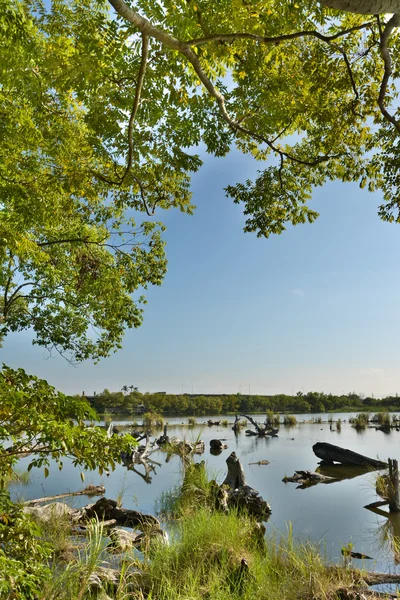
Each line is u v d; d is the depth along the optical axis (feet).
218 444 73.82
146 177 25.46
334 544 23.47
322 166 26.78
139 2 13.65
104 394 207.72
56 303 51.88
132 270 47.52
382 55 14.71
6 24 13.96
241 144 27.43
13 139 21.76
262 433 100.83
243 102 21.89
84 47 14.85
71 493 36.22
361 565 19.97
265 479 45.42
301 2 14.38
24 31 14.23
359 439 85.97
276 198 27.63
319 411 272.10
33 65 16.19
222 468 50.16
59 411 10.04
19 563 8.34
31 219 24.03
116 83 17.48
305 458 62.54
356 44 21.63
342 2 8.89
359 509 32.24
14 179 23.38
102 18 14.40
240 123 21.86
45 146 23.43
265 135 23.20
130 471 50.93
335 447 56.39
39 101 19.84
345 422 157.89
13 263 42.27
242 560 17.07
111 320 51.57
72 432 9.36
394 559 20.84
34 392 10.10
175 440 81.61
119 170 25.59
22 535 9.45
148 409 215.92
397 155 23.79
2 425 9.69
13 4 14.62
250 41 17.98
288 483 43.29
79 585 14.37
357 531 26.22
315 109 23.57
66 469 51.55
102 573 16.25
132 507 31.94
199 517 21.30
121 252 47.65
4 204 24.41
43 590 12.82
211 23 14.56
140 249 47.91
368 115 23.91
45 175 24.27
